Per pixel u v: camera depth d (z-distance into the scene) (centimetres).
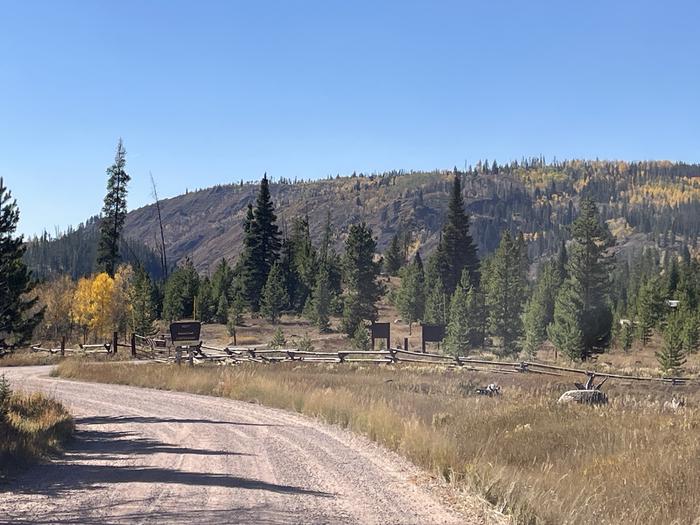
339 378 2841
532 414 1736
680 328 6625
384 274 12375
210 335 7538
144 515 817
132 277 6956
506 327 6281
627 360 6088
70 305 6600
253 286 9069
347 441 1515
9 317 2242
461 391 2547
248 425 1809
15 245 2216
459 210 8812
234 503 891
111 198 7838
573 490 931
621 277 14938
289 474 1126
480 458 1195
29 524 769
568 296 5638
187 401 2477
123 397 2617
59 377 3575
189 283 8538
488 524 816
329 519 818
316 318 7869
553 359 5853
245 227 9244
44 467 1188
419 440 1309
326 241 12694
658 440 1301
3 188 2194
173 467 1187
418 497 960
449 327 5947
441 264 8731
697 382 3575
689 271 10844
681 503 898
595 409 1806
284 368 3550
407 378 2919
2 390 1891
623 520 816
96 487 999
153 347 5059
